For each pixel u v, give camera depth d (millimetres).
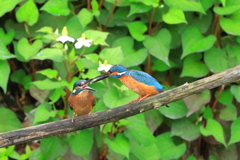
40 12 10633
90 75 8367
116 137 8680
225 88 10258
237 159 10844
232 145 10742
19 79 10641
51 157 8633
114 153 9359
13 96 11086
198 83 6383
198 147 10898
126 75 7113
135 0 9445
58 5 9398
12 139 6891
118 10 10242
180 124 9914
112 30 10359
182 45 9492
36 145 10586
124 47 9688
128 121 8477
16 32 10203
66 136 8797
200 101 9367
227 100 10102
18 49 9023
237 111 10883
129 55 9500
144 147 9508
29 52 8984
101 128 8375
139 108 6766
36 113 8391
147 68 10297
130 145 9484
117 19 10211
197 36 9531
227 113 10164
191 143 10797
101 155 9375
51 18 10188
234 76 6250
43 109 8531
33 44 9156
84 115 6988
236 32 9477
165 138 10086
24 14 9523
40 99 9570
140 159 9367
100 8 10320
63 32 7906
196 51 9266
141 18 10133
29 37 10094
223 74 6281
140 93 7145
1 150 8992
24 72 10742
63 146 8711
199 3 9375
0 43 8703
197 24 10234
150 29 10039
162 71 10555
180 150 9820
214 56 9758
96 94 8867
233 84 10141
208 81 6336
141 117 8789
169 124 10211
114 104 7938
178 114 9602
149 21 10086
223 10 9414
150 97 6711
